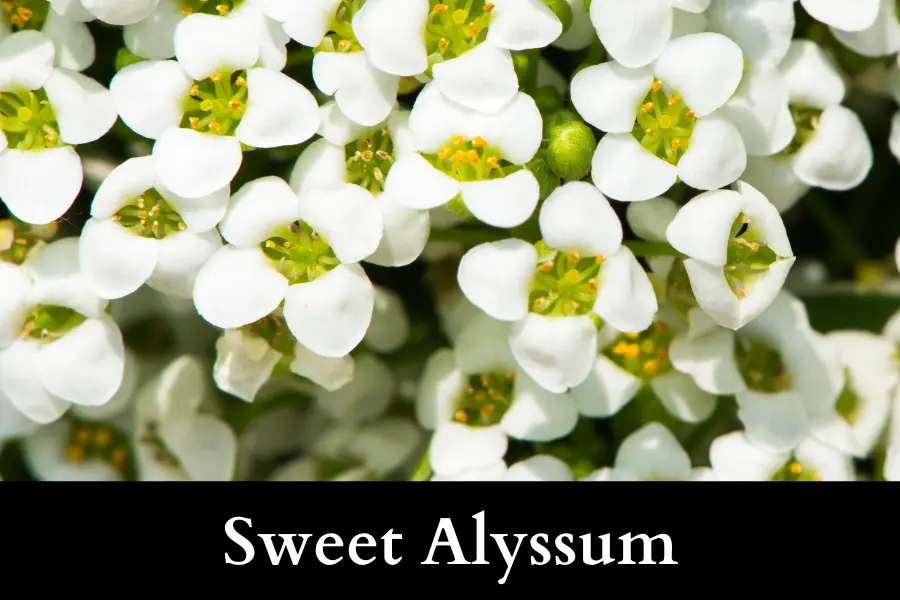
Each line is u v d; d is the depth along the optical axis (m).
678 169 0.07
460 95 0.07
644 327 0.07
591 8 0.07
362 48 0.07
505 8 0.07
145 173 0.07
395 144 0.07
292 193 0.07
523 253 0.07
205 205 0.07
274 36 0.07
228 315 0.07
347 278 0.07
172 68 0.07
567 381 0.07
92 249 0.07
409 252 0.07
